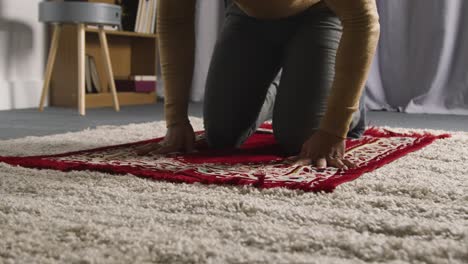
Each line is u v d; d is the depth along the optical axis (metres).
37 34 3.67
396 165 1.60
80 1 3.31
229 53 1.82
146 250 0.85
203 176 1.37
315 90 1.71
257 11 1.70
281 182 1.31
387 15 3.88
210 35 4.35
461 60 3.74
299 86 1.71
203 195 1.21
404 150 1.82
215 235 0.93
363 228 0.98
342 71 1.50
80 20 3.21
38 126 2.62
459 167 1.58
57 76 3.71
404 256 0.84
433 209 1.10
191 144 1.75
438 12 3.76
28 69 3.63
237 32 1.82
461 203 1.17
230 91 1.80
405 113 3.71
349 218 1.02
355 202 1.16
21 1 3.55
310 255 0.85
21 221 0.98
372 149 1.87
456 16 3.76
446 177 1.44
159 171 1.43
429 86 3.78
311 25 1.76
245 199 1.17
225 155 1.73
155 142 1.86
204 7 4.34
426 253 0.85
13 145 1.87
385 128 2.49
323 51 1.73
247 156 1.72
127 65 4.28
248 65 1.80
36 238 0.89
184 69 1.74
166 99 1.76
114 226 0.98
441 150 1.87
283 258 0.82
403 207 1.13
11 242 0.87
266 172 1.45
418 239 0.93
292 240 0.91
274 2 1.64
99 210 1.07
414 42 3.85
